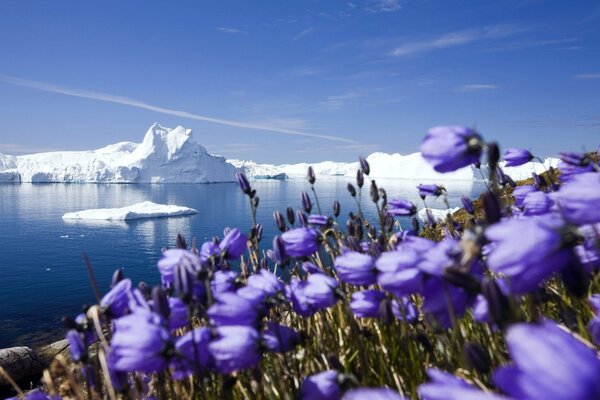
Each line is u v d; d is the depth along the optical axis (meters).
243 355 2.02
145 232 59.97
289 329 2.27
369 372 2.67
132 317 2.00
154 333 1.93
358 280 2.49
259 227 3.83
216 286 2.51
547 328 0.94
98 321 2.23
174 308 2.38
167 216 78.44
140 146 196.75
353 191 4.09
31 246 49.94
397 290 1.88
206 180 188.75
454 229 4.03
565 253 1.39
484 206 1.74
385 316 2.41
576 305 2.46
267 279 2.41
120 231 60.81
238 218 74.44
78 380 2.49
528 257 1.35
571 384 0.84
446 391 1.02
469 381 2.01
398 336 2.73
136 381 2.63
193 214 82.12
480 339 2.51
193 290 2.28
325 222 3.71
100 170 186.00
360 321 3.18
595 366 0.86
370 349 2.87
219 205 102.75
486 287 1.51
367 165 4.00
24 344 20.11
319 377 2.00
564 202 1.42
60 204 105.44
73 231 60.91
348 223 3.99
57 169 192.25
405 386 2.47
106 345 2.19
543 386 0.86
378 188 3.95
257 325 2.21
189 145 189.25
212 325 2.23
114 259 42.81
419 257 1.87
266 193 145.00
